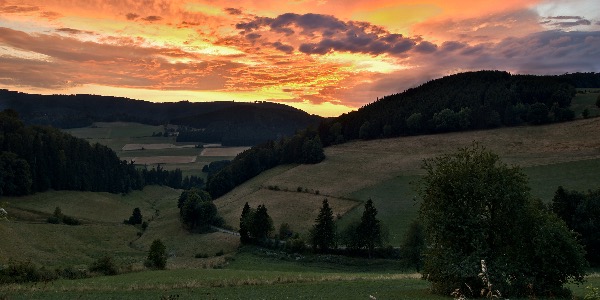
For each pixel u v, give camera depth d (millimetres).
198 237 123875
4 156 157750
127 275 55312
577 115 153875
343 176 147750
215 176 188125
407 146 164125
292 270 82500
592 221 71688
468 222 32062
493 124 160750
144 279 48531
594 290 16516
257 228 108375
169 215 164125
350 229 95250
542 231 31844
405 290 36906
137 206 197500
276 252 100312
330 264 89375
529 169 120312
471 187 32969
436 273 32375
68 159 189250
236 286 41750
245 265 88312
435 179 34469
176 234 131000
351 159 162750
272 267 86000
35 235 102625
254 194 151625
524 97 173500
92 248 107688
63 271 52438
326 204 98375
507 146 141750
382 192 128750
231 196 165500
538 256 32219
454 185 33250
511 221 32781
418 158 150500
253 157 187000
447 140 160000
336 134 190625
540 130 148625
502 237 33344
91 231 122750
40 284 42375
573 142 133500
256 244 108500
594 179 108562
